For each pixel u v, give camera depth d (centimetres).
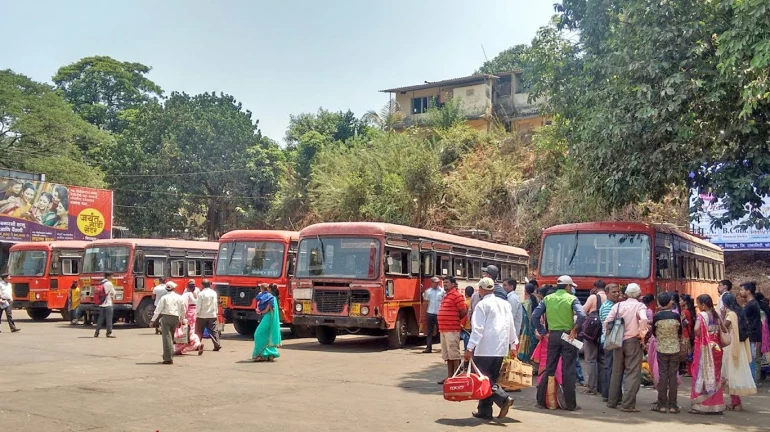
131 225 4622
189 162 4706
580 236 1766
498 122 4503
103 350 1731
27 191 3816
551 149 1995
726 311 1125
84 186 4369
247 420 922
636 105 1424
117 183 4653
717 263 2616
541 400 1070
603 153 1486
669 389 1082
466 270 2286
